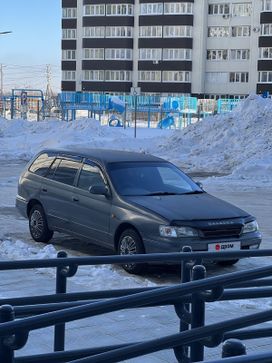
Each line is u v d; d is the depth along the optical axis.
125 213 9.74
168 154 31.78
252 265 10.39
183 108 62.62
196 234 9.23
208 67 91.75
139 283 8.95
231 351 2.54
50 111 69.69
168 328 6.79
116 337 6.47
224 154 28.98
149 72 93.88
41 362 4.10
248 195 19.55
